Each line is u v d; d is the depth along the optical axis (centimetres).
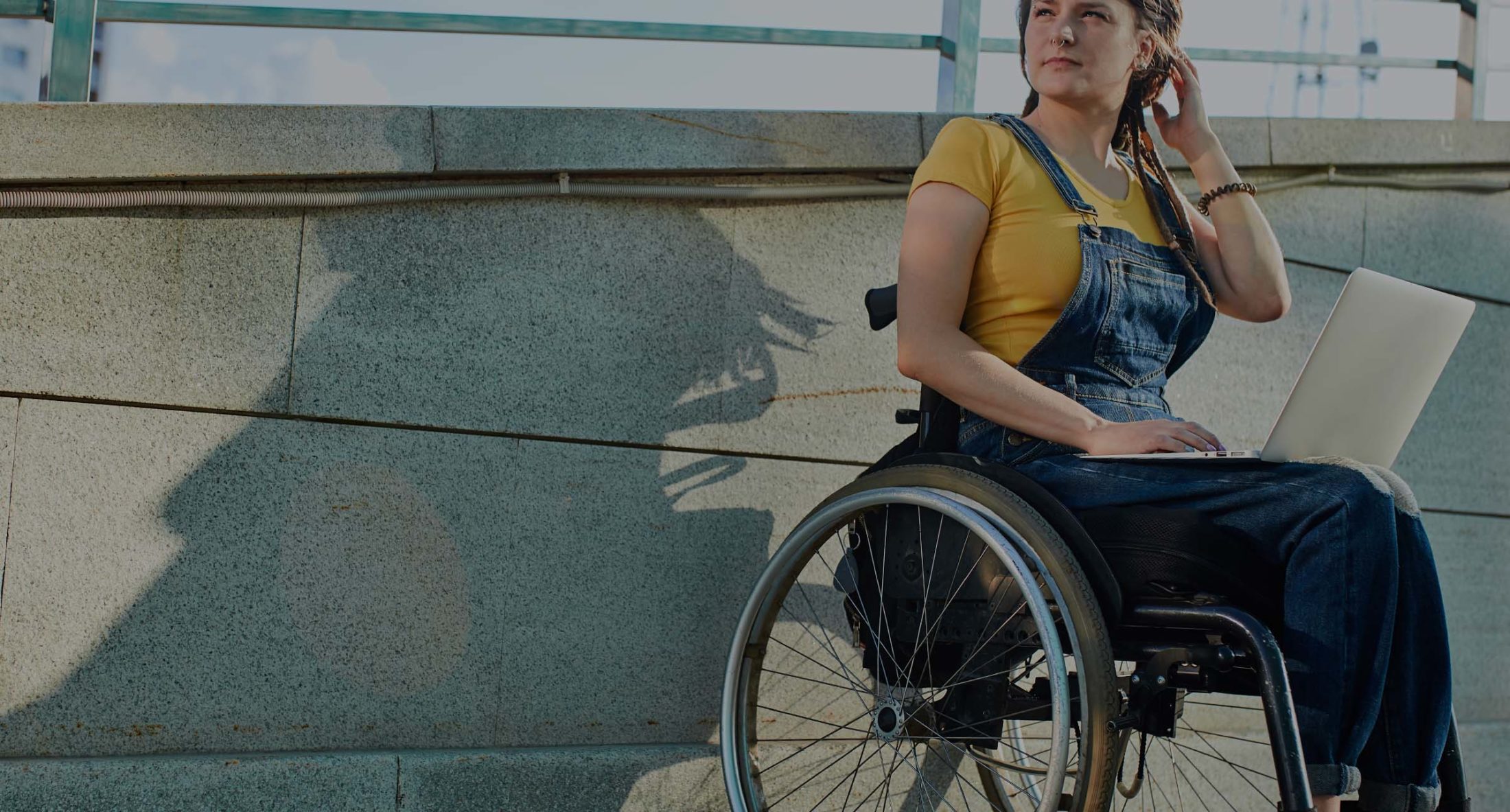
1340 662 159
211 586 231
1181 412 306
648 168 257
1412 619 170
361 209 244
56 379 226
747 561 264
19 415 224
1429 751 168
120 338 230
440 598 243
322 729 235
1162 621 170
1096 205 211
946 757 268
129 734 226
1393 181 326
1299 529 168
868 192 276
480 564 246
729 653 222
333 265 242
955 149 208
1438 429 330
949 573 194
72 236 229
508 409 250
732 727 221
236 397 235
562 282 255
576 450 254
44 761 216
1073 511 185
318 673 236
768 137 265
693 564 260
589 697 251
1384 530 163
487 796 234
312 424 239
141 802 217
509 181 251
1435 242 334
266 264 238
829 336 274
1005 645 190
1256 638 157
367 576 239
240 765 221
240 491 234
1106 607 173
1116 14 216
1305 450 176
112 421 229
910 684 204
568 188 254
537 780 237
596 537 253
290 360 238
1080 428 188
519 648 247
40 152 224
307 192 238
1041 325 203
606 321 257
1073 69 214
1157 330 211
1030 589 172
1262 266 228
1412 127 325
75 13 263
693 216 265
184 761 220
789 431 270
